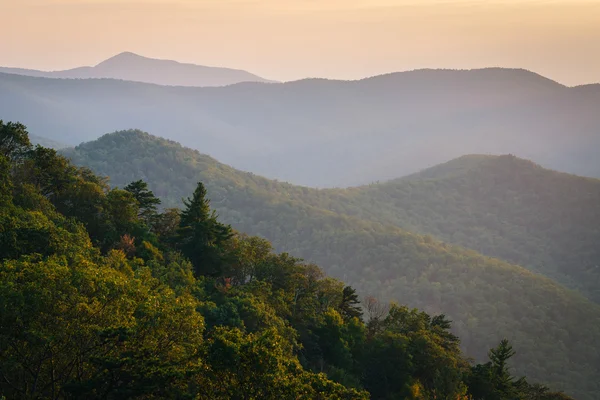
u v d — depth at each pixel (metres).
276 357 29.42
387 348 67.50
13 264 32.19
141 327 30.56
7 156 67.25
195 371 28.83
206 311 52.91
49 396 30.09
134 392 26.70
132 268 54.59
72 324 28.61
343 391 31.06
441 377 64.31
